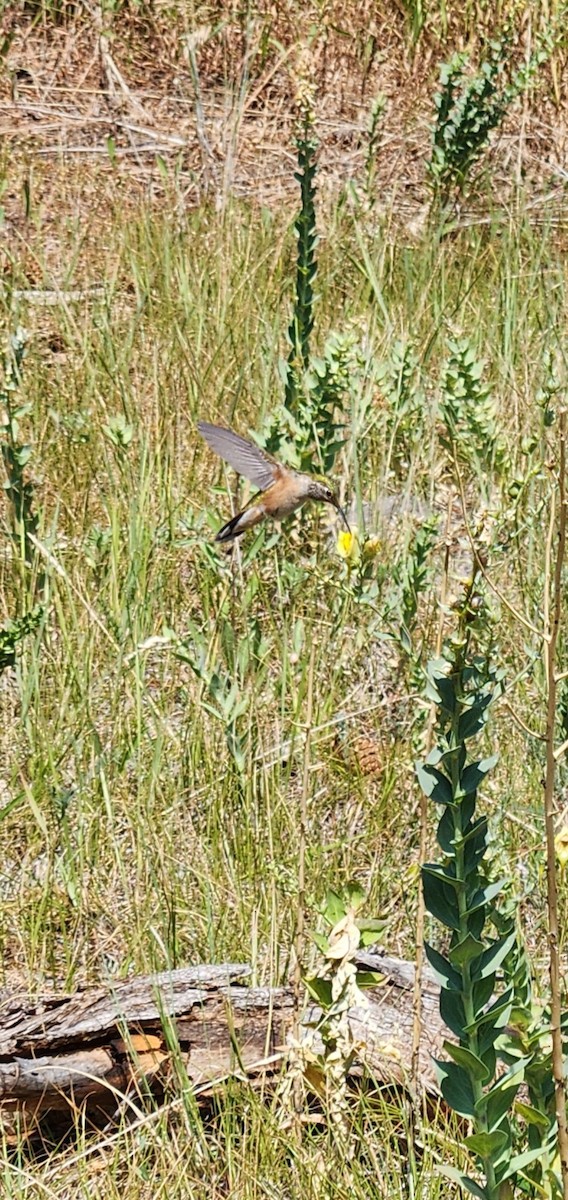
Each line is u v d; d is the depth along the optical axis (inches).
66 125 707.4
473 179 697.6
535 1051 240.2
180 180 679.7
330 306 588.1
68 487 472.7
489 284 613.9
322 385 425.1
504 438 429.7
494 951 228.1
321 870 338.0
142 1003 283.0
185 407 514.3
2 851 351.9
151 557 433.7
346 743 379.9
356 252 624.4
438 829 228.1
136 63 750.5
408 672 383.9
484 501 387.2
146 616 410.0
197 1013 285.3
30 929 325.4
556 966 215.3
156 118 724.7
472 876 227.3
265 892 325.4
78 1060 278.4
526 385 512.1
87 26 749.3
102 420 507.8
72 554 439.2
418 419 482.3
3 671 384.8
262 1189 259.4
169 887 335.0
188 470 482.9
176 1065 271.9
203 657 352.8
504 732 375.9
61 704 379.9
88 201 655.1
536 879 339.6
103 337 536.7
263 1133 265.0
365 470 474.3
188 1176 260.5
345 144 733.9
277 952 300.4
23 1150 279.0
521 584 412.8
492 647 342.6
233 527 373.1
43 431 492.7
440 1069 231.9
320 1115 272.8
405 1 772.0
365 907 329.7
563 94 768.3
